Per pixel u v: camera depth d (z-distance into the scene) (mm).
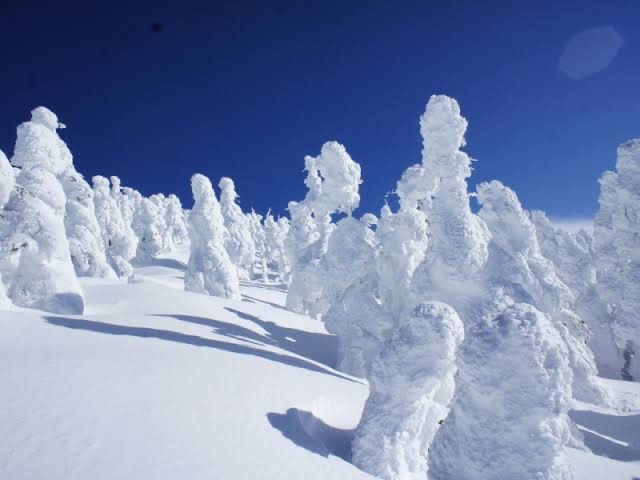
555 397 6586
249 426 7555
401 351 8984
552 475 6434
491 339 6969
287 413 8953
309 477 6324
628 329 24469
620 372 30094
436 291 17641
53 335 11594
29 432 5871
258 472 6031
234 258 56750
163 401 7676
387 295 21578
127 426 6488
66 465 5262
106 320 14586
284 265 72812
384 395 9008
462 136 18297
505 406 6695
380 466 8320
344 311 20609
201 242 32500
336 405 11594
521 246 22188
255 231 94000
